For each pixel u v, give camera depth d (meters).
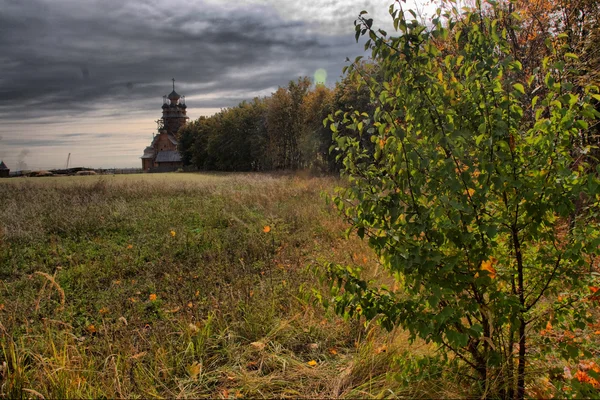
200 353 3.27
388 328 2.35
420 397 2.43
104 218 9.52
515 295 2.35
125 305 4.54
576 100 2.05
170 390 2.85
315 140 38.75
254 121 59.22
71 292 4.94
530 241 2.37
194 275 5.46
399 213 2.22
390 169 2.41
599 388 2.25
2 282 5.31
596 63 4.23
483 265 2.29
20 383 2.67
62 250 6.88
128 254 6.57
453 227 2.20
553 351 2.52
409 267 2.18
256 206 11.48
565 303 2.33
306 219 8.98
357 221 2.43
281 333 3.61
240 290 4.52
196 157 78.62
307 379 2.98
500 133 2.08
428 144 2.27
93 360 3.03
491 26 2.24
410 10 2.27
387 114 2.24
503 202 2.34
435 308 2.16
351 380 2.84
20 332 3.61
